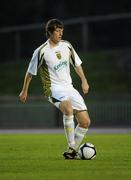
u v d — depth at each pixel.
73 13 101.62
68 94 30.67
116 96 75.06
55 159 31.28
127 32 88.50
